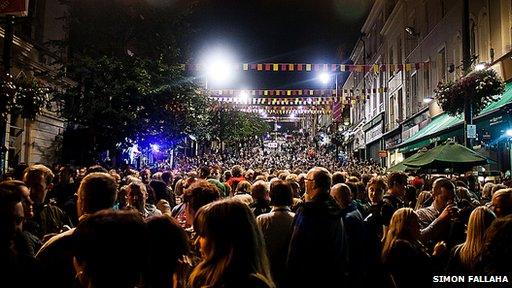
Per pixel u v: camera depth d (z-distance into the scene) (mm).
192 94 24031
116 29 22609
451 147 10141
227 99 43000
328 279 4879
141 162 35156
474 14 20641
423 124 27719
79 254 2451
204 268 2916
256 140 84062
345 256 5059
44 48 22844
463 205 6926
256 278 2826
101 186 4586
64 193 9133
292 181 8961
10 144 21250
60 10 25438
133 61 21469
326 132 78625
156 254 3545
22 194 4031
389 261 4961
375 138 44750
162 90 22219
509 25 17328
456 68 21078
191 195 5285
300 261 4945
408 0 33344
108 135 21641
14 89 11281
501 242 3445
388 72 40344
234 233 2906
